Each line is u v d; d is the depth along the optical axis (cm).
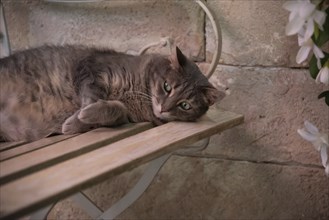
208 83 73
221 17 79
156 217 94
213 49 81
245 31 79
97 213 79
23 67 70
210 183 89
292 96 79
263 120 82
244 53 80
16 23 90
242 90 82
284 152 83
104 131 64
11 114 66
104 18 86
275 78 79
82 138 61
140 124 68
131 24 85
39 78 69
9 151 57
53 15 88
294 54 77
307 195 84
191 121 70
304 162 82
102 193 94
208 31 81
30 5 88
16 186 45
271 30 77
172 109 69
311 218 85
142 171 90
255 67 80
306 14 58
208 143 85
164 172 90
